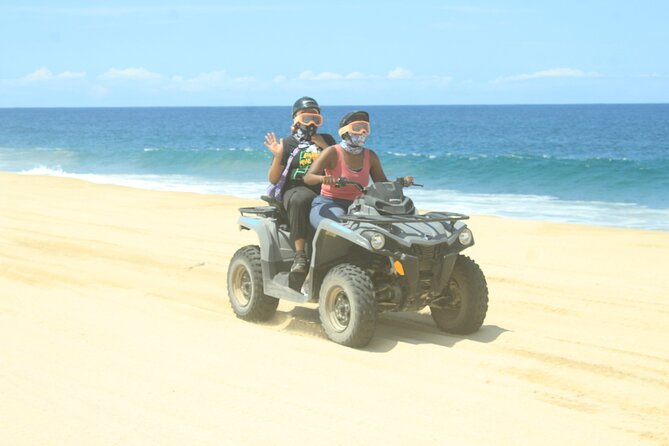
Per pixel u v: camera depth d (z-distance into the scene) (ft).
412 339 21.08
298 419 14.74
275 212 22.81
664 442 14.08
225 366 18.04
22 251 34.32
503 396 16.40
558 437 14.21
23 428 14.15
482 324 22.93
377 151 185.78
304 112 22.26
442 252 19.93
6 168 114.01
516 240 40.91
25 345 19.51
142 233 41.19
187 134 282.97
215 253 35.14
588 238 41.65
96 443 13.50
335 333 20.10
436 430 14.35
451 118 515.91
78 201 58.18
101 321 22.22
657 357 19.76
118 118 590.55
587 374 18.17
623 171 94.84
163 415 14.84
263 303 22.54
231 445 13.44
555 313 24.81
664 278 30.68
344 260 21.04
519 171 99.19
